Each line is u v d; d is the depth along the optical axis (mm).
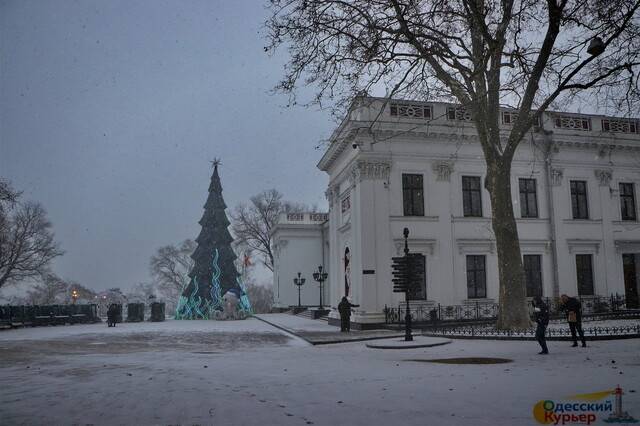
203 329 32094
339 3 18750
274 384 9648
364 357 14906
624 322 25453
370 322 29016
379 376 10484
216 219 49562
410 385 9133
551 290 32219
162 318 43969
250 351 17875
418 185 31375
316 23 18391
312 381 9977
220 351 18000
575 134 33312
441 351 15891
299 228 55250
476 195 32156
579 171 33781
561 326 23375
